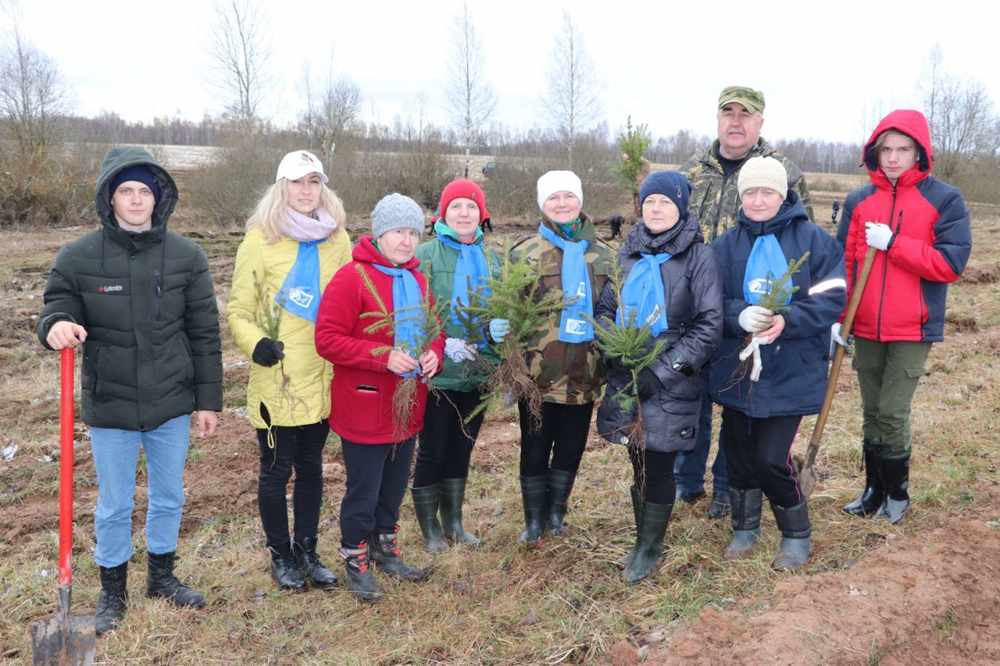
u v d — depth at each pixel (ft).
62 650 10.77
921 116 14.02
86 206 75.20
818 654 10.89
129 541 13.01
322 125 88.74
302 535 14.03
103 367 12.07
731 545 14.48
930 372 26.22
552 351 14.02
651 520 13.78
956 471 17.15
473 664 11.96
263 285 13.21
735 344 13.43
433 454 15.03
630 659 11.53
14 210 71.26
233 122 85.87
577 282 13.91
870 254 14.17
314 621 13.15
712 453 20.17
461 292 14.43
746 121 15.34
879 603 12.03
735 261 13.48
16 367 28.30
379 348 12.55
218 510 17.67
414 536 16.06
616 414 13.47
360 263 13.00
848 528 15.03
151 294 12.19
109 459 12.36
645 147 45.78
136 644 12.32
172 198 12.37
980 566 13.23
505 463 20.13
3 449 21.08
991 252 58.65
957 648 11.60
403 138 89.92
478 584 14.10
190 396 12.82
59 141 83.05
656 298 13.11
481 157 111.75
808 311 12.65
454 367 14.52
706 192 16.07
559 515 15.55
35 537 16.44
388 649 12.38
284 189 13.16
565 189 13.99
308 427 13.55
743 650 11.01
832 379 14.40
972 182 113.60
